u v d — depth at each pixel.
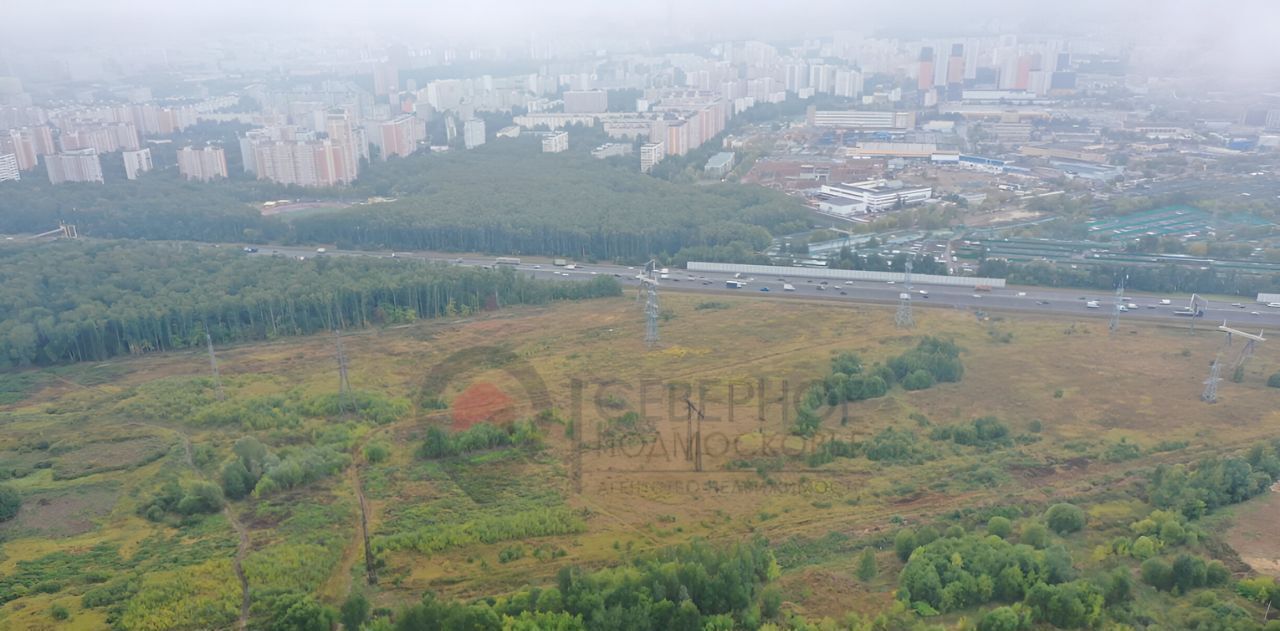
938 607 113.69
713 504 145.25
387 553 132.00
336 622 114.62
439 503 146.88
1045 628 109.62
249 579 124.56
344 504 147.62
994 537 123.56
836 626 109.81
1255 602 112.81
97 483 157.25
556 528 137.50
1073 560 123.19
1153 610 111.50
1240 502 138.38
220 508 147.38
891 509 142.75
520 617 109.88
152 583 122.62
